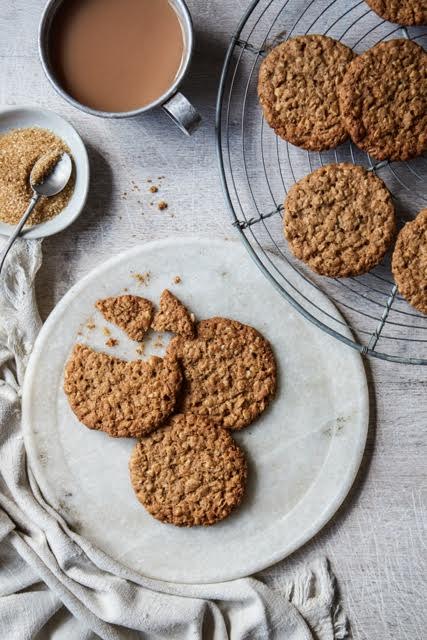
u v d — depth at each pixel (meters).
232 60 0.81
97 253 0.82
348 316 0.81
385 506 0.81
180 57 0.77
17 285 0.81
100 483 0.81
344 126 0.77
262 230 0.82
